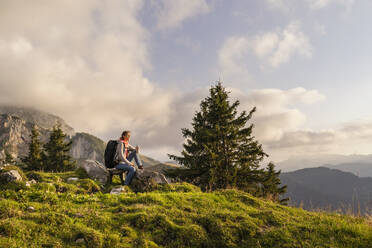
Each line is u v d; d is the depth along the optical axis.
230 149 18.91
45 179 8.02
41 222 4.24
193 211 6.06
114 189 7.94
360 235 4.77
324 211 7.37
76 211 5.09
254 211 6.63
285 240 4.56
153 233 4.59
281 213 6.30
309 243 4.43
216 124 19.06
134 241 4.17
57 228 4.13
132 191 8.29
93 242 3.83
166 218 5.04
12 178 6.85
